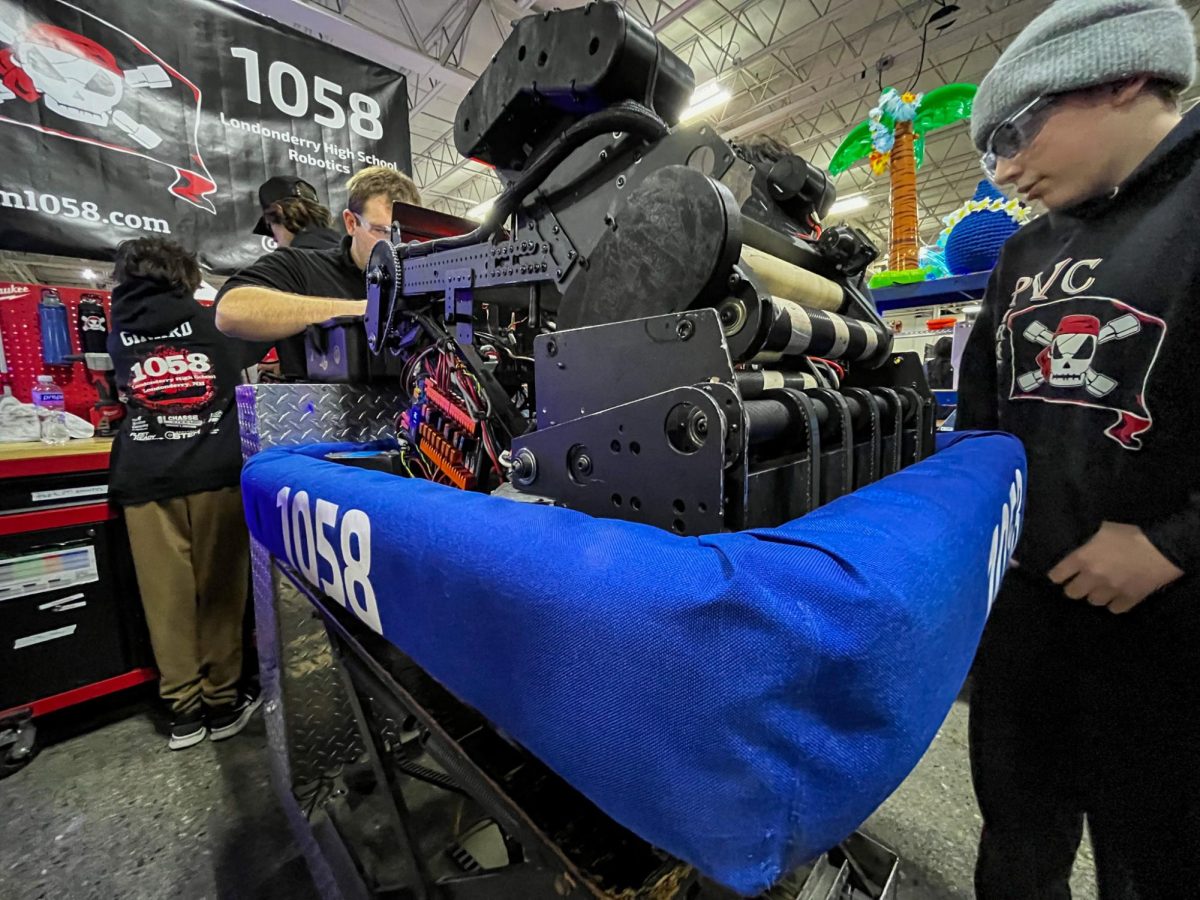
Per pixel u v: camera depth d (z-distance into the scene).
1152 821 0.81
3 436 2.07
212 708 1.88
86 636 1.95
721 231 0.44
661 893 0.46
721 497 0.38
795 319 0.58
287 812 1.29
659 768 0.28
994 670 0.98
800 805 0.26
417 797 1.49
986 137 0.85
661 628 0.28
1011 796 0.97
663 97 0.63
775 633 0.25
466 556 0.40
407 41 5.66
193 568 1.84
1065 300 0.86
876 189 10.05
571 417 0.55
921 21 5.72
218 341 1.85
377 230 1.66
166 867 1.32
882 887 0.84
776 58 6.71
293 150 2.96
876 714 0.27
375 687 0.82
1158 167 0.74
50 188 2.34
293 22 4.54
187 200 2.66
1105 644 0.84
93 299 2.54
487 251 0.75
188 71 2.63
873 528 0.31
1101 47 0.68
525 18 0.64
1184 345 0.72
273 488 0.76
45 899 1.23
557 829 0.51
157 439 1.75
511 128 0.70
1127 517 0.79
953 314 4.03
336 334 1.29
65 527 1.90
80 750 1.82
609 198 0.60
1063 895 0.97
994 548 0.45
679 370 0.45
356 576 0.54
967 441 0.79
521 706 0.35
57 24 2.31
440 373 0.88
